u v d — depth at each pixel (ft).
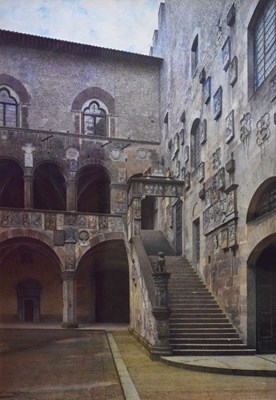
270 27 49.06
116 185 96.94
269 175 46.37
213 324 55.06
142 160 100.68
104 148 97.91
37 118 98.27
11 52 98.27
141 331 61.05
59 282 107.14
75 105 100.94
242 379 38.68
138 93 105.50
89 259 90.38
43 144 94.02
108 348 57.26
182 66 85.35
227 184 58.29
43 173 100.07
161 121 103.40
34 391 33.14
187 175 78.28
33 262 106.83
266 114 47.26
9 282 105.19
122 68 105.19
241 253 53.26
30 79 98.89
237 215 55.01
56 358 48.85
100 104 103.14
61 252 89.56
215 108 64.18
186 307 60.08
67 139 95.71
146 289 57.06
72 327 83.46
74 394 32.99
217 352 49.37
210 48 68.08
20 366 42.83
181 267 73.87
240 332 52.60
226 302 57.67
